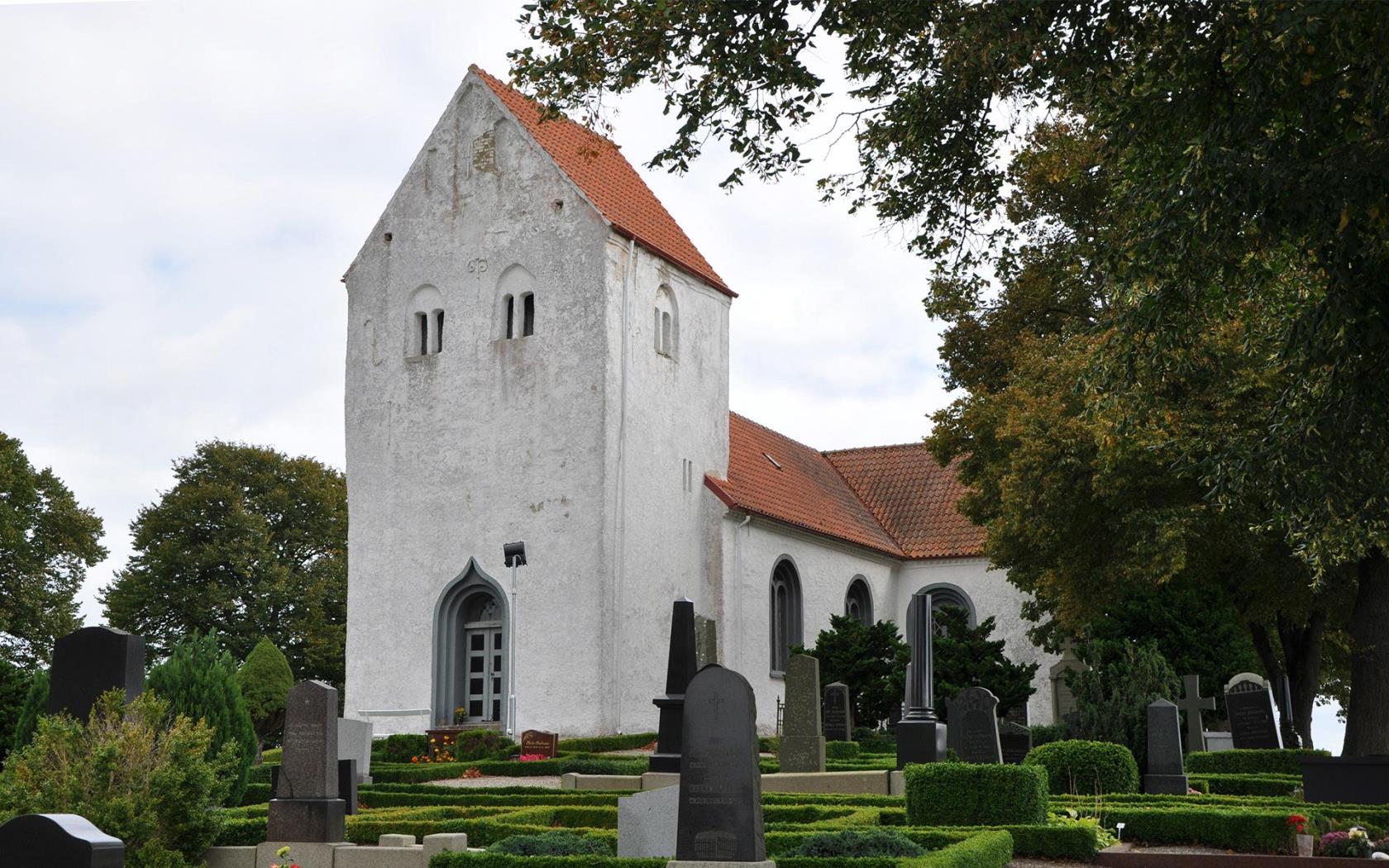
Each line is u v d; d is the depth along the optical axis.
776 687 36.00
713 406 36.50
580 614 31.22
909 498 44.72
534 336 33.09
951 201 16.94
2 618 41.44
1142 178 14.09
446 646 32.66
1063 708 33.25
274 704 38.69
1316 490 13.58
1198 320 15.11
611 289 32.69
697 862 10.29
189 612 47.69
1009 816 14.61
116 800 12.05
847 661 32.28
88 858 7.05
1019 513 27.19
